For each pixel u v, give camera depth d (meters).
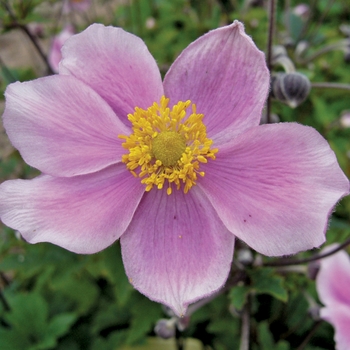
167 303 0.08
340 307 0.12
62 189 0.09
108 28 0.09
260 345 0.14
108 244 0.09
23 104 0.09
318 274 0.12
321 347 0.15
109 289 0.18
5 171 0.18
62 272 0.14
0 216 0.08
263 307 0.15
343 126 0.18
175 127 0.09
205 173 0.09
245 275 0.10
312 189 0.08
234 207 0.08
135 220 0.09
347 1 0.27
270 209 0.08
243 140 0.08
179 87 0.09
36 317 0.15
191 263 0.08
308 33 0.23
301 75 0.11
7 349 0.14
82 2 0.25
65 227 0.09
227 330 0.15
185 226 0.09
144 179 0.09
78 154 0.09
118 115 0.09
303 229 0.08
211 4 0.23
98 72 0.09
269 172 0.08
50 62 0.18
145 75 0.09
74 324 0.17
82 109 0.09
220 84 0.09
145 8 0.25
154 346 0.16
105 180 0.09
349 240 0.10
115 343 0.16
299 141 0.08
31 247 0.16
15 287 0.18
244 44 0.09
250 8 0.20
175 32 0.22
